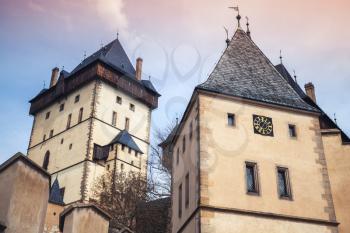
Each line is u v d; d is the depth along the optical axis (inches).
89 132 2468.0
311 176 853.2
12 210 307.0
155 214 1587.1
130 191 1780.3
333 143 965.2
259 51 1101.1
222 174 805.9
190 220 823.7
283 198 812.6
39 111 3036.4
